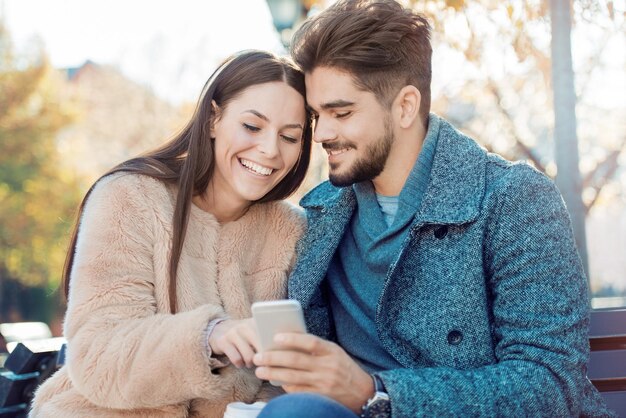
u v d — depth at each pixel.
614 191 7.34
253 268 2.47
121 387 2.03
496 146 5.77
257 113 2.31
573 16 3.84
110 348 2.04
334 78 2.26
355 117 2.28
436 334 2.17
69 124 17.67
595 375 2.41
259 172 2.36
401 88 2.31
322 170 4.99
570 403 2.00
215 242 2.38
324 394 1.79
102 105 18.48
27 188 17.61
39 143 17.55
